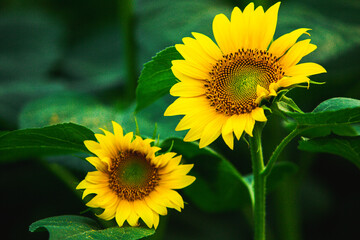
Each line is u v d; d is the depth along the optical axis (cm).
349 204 198
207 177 146
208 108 130
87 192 131
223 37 132
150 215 131
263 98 127
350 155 138
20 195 195
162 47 185
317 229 196
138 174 132
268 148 177
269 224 193
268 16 131
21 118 168
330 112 125
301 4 197
